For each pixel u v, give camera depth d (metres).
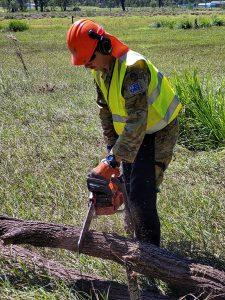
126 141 3.14
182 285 3.08
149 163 3.47
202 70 15.38
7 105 9.16
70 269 3.53
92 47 3.08
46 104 9.23
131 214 3.31
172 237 4.04
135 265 3.13
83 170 5.80
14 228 3.43
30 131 7.45
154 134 3.49
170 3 188.88
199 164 5.91
